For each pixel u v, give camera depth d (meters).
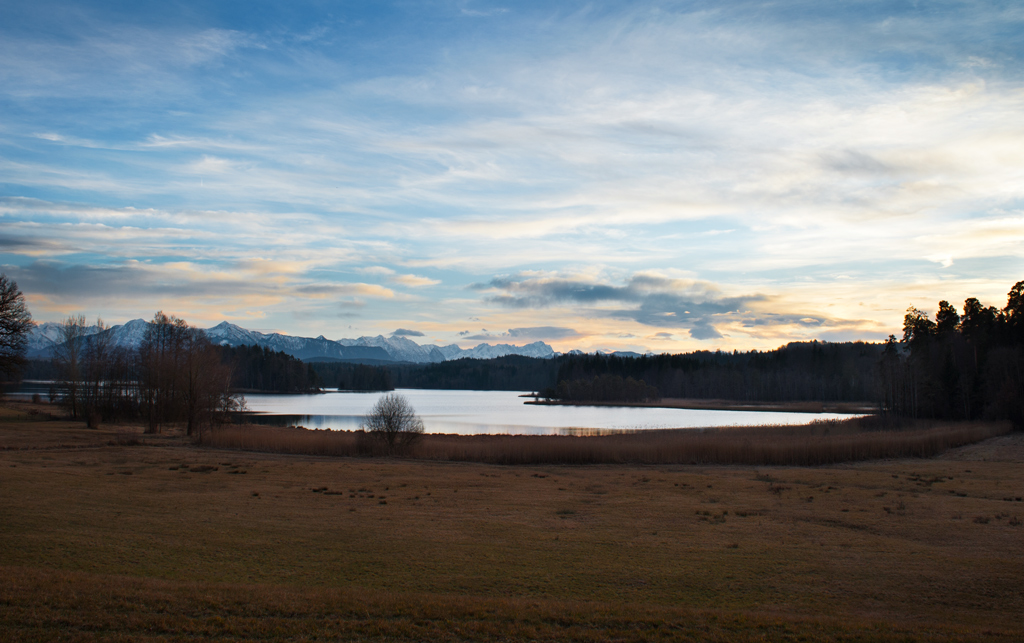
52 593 11.20
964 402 82.62
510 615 11.38
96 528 18.06
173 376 63.16
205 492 25.91
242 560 15.63
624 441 50.03
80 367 73.19
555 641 10.22
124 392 77.25
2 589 11.26
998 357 79.75
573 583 14.65
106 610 10.54
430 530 19.92
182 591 11.95
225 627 10.05
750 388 176.25
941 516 23.48
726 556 17.36
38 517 18.95
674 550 17.97
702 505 25.75
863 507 25.44
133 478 28.80
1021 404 71.31
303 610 11.15
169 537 17.55
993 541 19.48
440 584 14.21
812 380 171.50
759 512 24.22
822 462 44.25
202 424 53.75
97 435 52.78
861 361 171.25
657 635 10.65
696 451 45.03
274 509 22.64
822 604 13.45
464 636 10.25
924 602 13.67
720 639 10.58
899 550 18.17
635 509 24.62
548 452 44.41
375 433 46.00
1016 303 90.31
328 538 18.39
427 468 37.97
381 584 14.05
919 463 43.50
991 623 12.32
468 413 126.12
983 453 49.09
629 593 13.98
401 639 9.99
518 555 17.09
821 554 17.66
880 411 98.75
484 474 35.62
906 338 99.38
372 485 29.80
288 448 46.66
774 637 10.77
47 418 70.12
